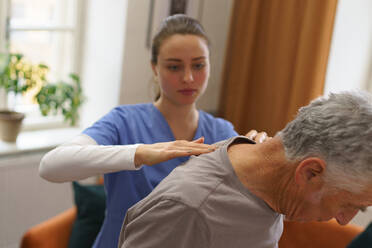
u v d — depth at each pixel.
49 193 3.13
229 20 3.38
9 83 2.92
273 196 1.05
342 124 0.94
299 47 2.99
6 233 3.02
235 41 3.32
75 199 2.55
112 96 3.29
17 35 3.21
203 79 1.54
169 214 1.03
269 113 3.26
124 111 1.60
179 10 3.30
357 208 1.00
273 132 3.25
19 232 3.07
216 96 3.70
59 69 3.45
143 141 1.57
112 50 3.24
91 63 3.38
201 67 1.53
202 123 1.66
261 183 1.05
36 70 3.04
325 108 0.97
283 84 3.15
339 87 3.11
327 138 0.95
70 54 3.41
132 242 1.08
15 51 3.22
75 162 1.32
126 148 1.28
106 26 3.25
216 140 1.66
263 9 3.20
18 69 2.93
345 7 2.96
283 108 3.19
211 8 3.47
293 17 3.04
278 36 3.14
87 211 2.49
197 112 1.68
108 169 1.29
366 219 2.83
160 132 1.60
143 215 1.06
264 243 1.10
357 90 1.00
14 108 3.29
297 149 0.99
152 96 3.39
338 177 0.94
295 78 3.03
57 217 2.54
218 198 1.03
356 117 0.94
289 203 1.04
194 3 3.36
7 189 2.95
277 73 3.17
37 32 3.29
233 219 1.04
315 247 2.47
